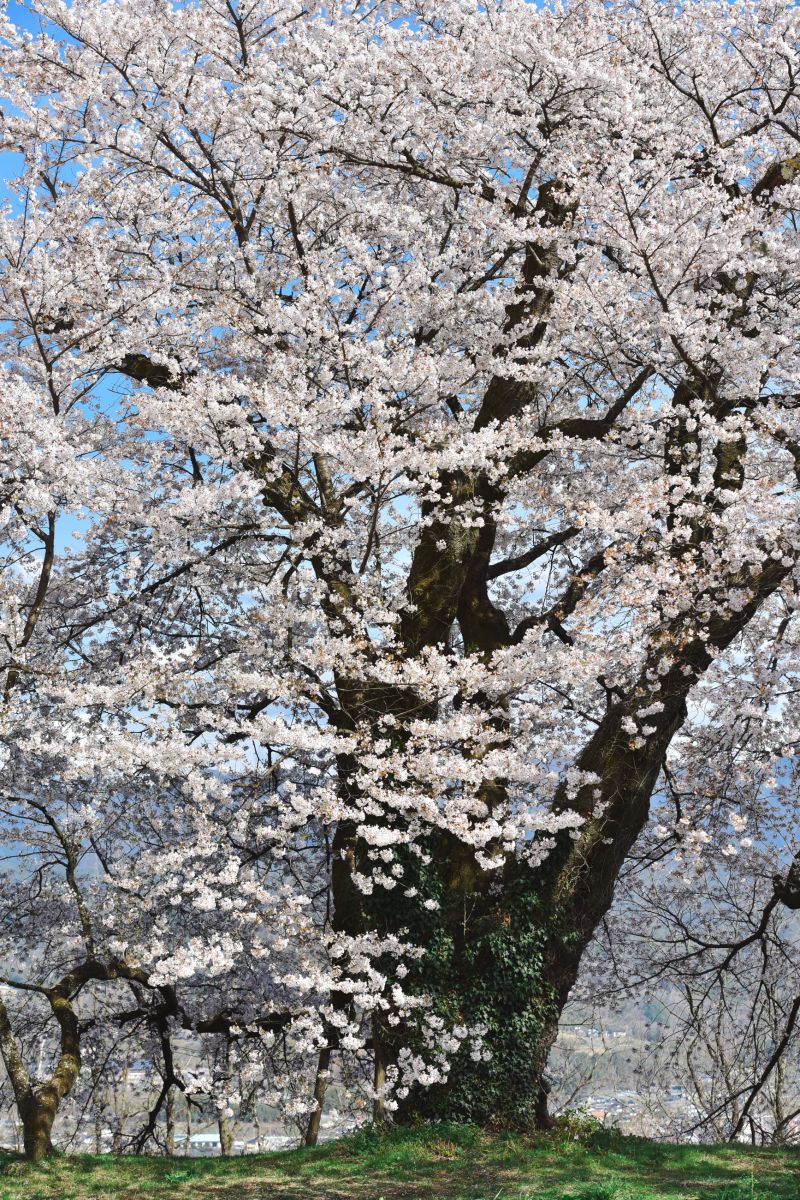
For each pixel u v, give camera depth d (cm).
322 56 1163
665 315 1083
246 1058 1333
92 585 1339
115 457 1192
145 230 1257
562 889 1188
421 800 988
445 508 1301
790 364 1234
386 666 1001
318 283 1053
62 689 968
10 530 1072
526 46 1218
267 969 1338
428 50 1238
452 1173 927
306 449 1053
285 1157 1046
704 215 1175
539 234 1240
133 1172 988
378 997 1043
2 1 1156
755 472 1366
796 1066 1680
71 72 1205
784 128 1391
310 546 1168
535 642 1037
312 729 1005
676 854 1069
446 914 1178
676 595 1030
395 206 1314
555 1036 1184
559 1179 880
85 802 1259
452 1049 1077
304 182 1216
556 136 1331
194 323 1159
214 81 1184
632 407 1264
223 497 925
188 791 1016
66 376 1075
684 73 1423
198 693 1047
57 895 1283
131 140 1194
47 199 1252
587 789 1218
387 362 1036
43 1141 1032
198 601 1428
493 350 1335
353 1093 1240
